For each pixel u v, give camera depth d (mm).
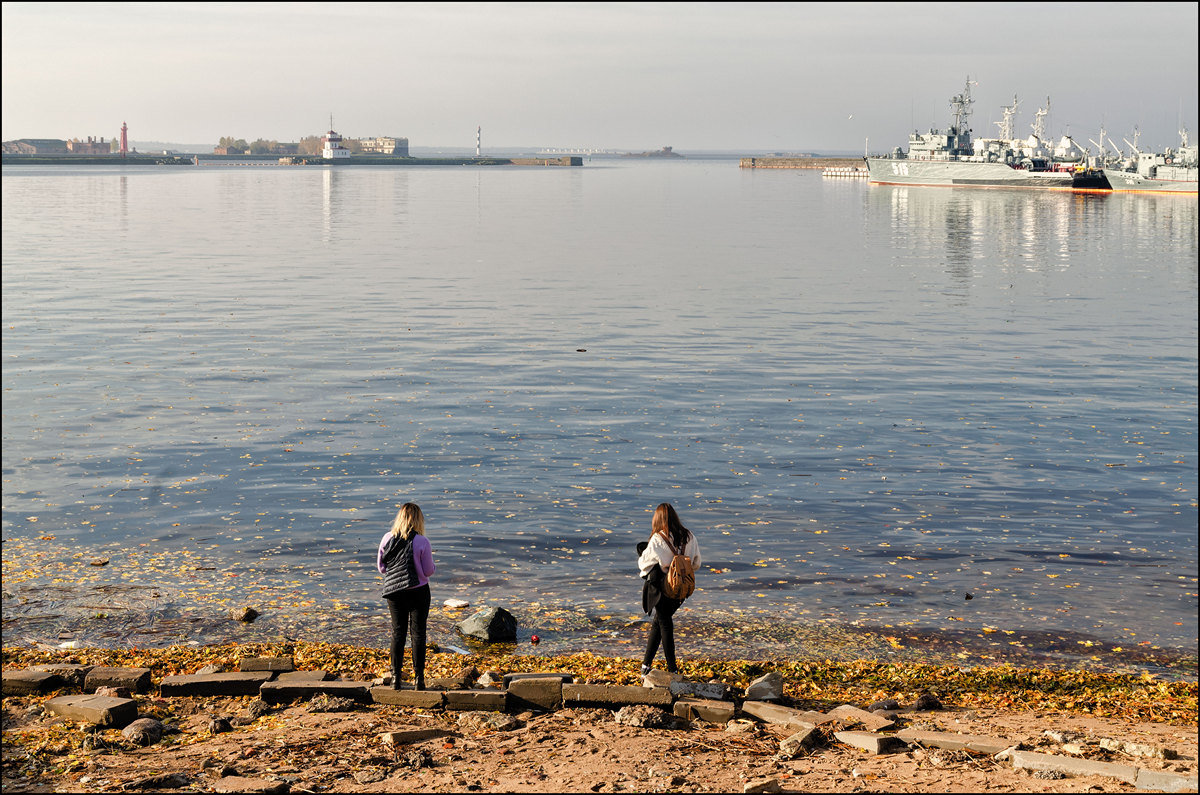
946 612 12570
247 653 11000
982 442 21188
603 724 9094
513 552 14695
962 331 36344
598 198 145875
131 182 192625
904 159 189375
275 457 19516
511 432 21719
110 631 11711
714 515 16453
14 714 9234
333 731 8812
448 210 114688
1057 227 90062
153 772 7711
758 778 7590
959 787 7324
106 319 37344
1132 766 7793
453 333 35125
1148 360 30875
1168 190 149625
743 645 11562
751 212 113625
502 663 10922
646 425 22500
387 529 15625
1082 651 11414
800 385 27000
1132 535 15508
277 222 93625
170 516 16062
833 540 15266
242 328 35719
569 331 35781
